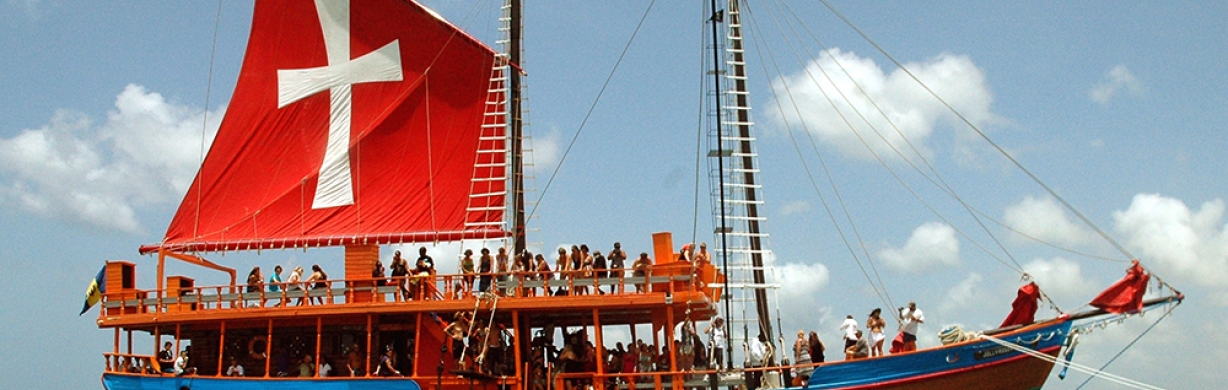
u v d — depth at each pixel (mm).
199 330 46688
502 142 51281
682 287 42375
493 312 42531
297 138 52844
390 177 51750
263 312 44000
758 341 44312
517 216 51312
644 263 42750
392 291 43750
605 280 42469
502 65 51750
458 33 52000
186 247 51719
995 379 40531
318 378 43344
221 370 44812
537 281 42938
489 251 45219
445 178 51281
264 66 53375
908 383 40281
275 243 51219
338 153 52250
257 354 46125
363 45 52906
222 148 52688
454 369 43844
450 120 51844
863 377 40500
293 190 52094
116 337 46031
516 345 42562
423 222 50812
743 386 41781
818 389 40812
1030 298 41000
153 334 47281
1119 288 40250
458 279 44562
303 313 43781
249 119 52969
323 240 50875
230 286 44969
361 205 51531
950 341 41000
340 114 52625
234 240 51562
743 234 44938
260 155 52719
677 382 41906
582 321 45531
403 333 45656
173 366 46469
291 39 53438
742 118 47281
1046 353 40531
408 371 45188
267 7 53438
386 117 52312
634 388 42125
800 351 43000
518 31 53031
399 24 52656
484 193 50594
